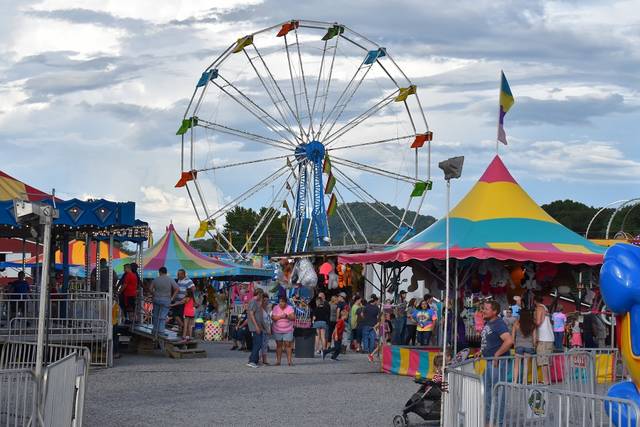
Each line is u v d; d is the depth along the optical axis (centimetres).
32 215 1003
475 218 1914
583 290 2522
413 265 2008
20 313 1889
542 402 952
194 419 1222
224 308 3231
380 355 2248
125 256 3956
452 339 1892
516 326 1452
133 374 1764
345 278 3019
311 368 2012
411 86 3900
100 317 1888
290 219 3972
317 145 3912
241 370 1912
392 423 1223
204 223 3794
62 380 932
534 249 1794
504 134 2073
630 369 984
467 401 991
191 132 3762
